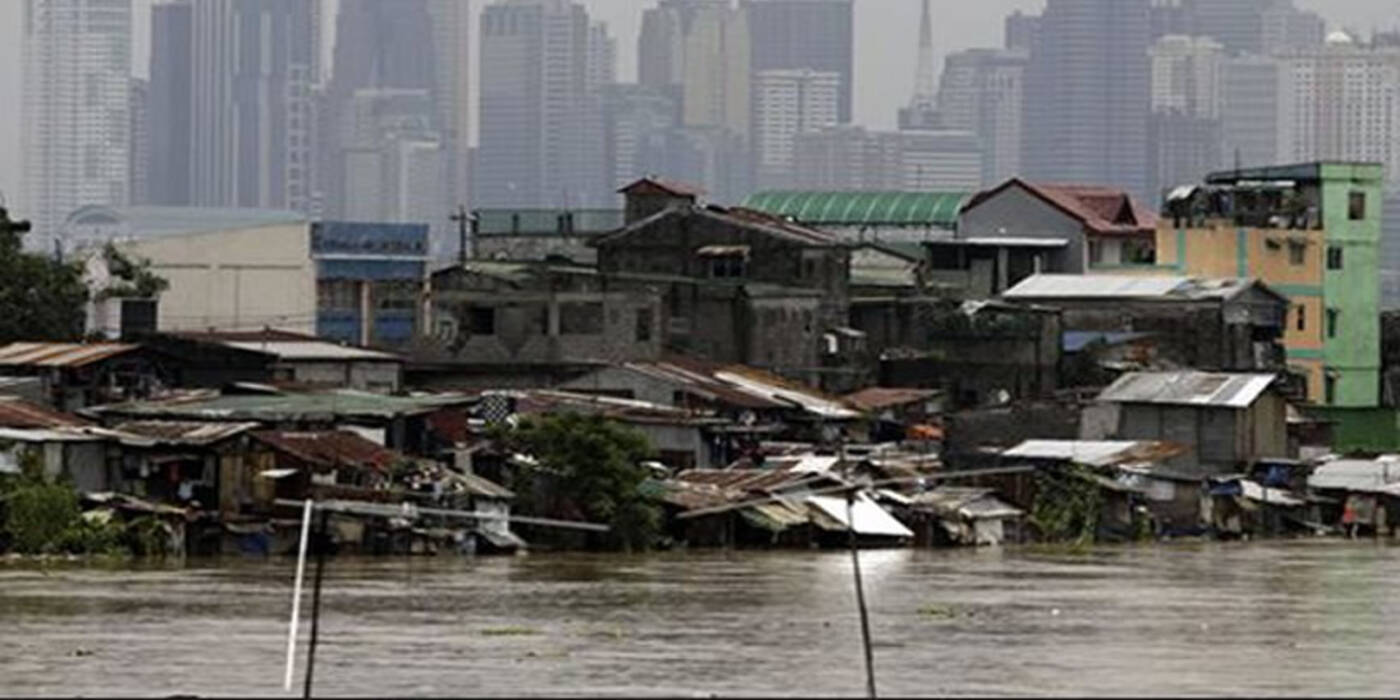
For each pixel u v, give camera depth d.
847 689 112.81
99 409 180.38
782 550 177.62
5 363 189.00
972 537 188.88
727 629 131.38
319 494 165.38
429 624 131.38
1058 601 147.00
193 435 167.38
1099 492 197.75
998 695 112.06
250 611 134.75
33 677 113.75
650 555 171.62
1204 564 174.38
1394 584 159.75
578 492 173.00
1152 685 115.25
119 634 126.00
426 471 171.00
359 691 111.12
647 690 112.06
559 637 127.44
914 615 138.50
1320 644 129.38
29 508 160.62
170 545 162.75
